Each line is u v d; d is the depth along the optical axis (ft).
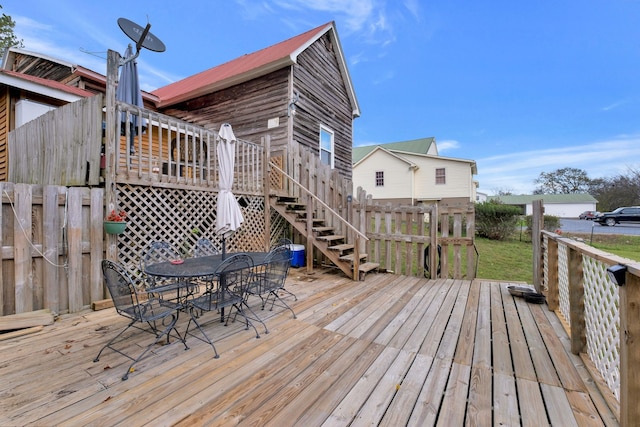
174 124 14.33
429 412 5.89
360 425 5.50
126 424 5.42
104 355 7.89
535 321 10.80
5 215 9.46
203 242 13.88
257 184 19.48
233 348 8.46
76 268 10.89
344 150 33.86
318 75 28.66
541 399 6.34
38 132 15.42
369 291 14.58
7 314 9.43
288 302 12.74
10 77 18.04
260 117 25.21
